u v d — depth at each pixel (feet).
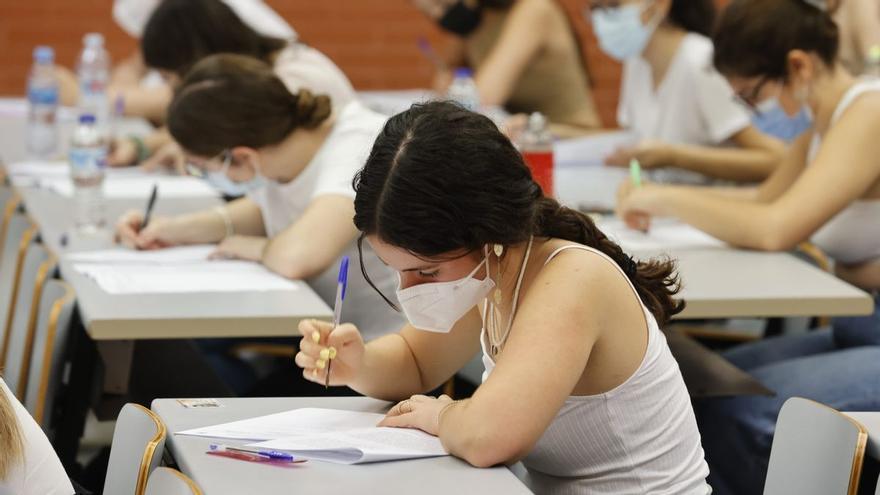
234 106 24.02
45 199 31.94
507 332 15.79
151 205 27.84
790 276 24.75
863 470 17.04
